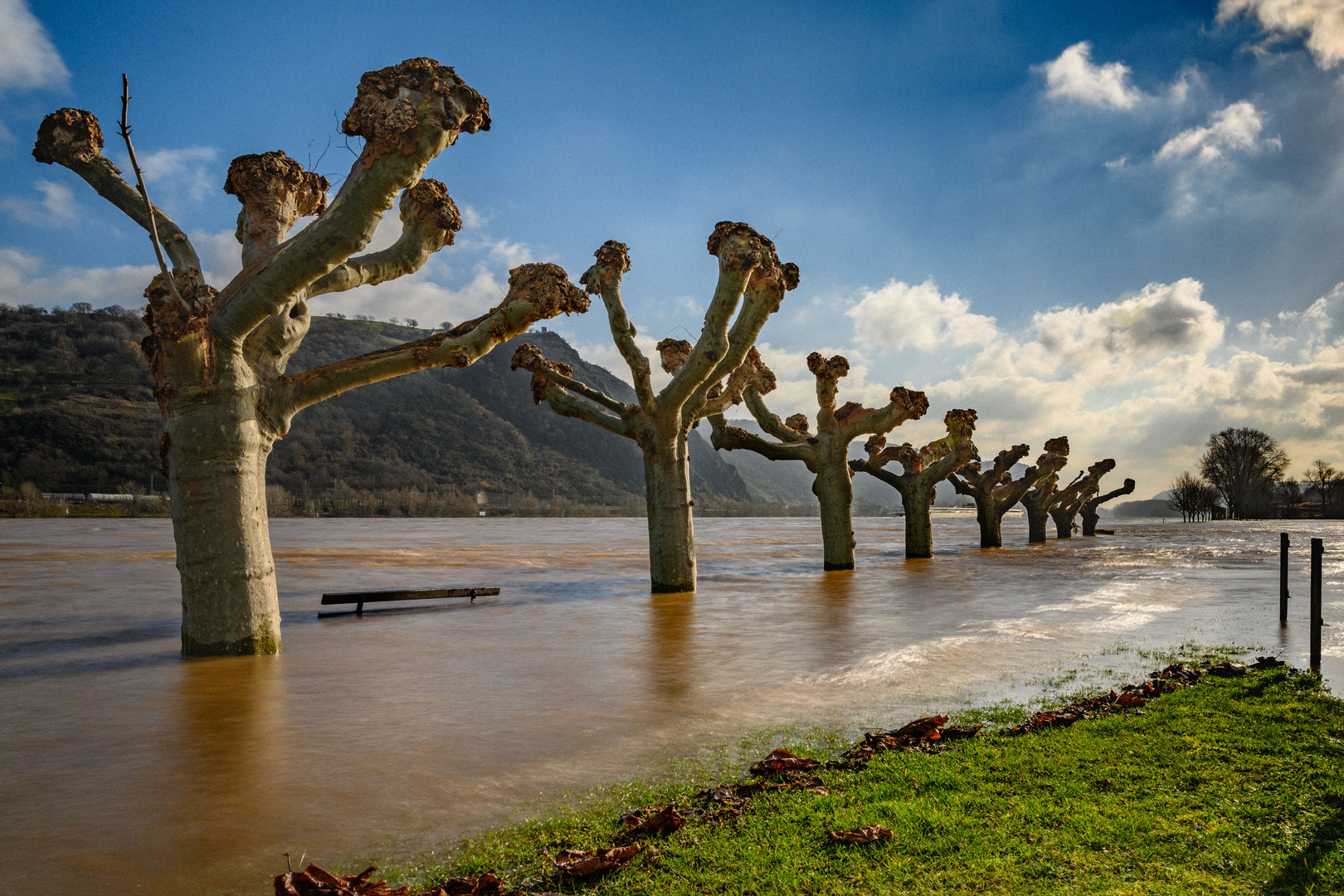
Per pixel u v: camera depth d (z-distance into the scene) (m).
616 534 59.19
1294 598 16.67
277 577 23.11
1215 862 3.93
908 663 9.92
